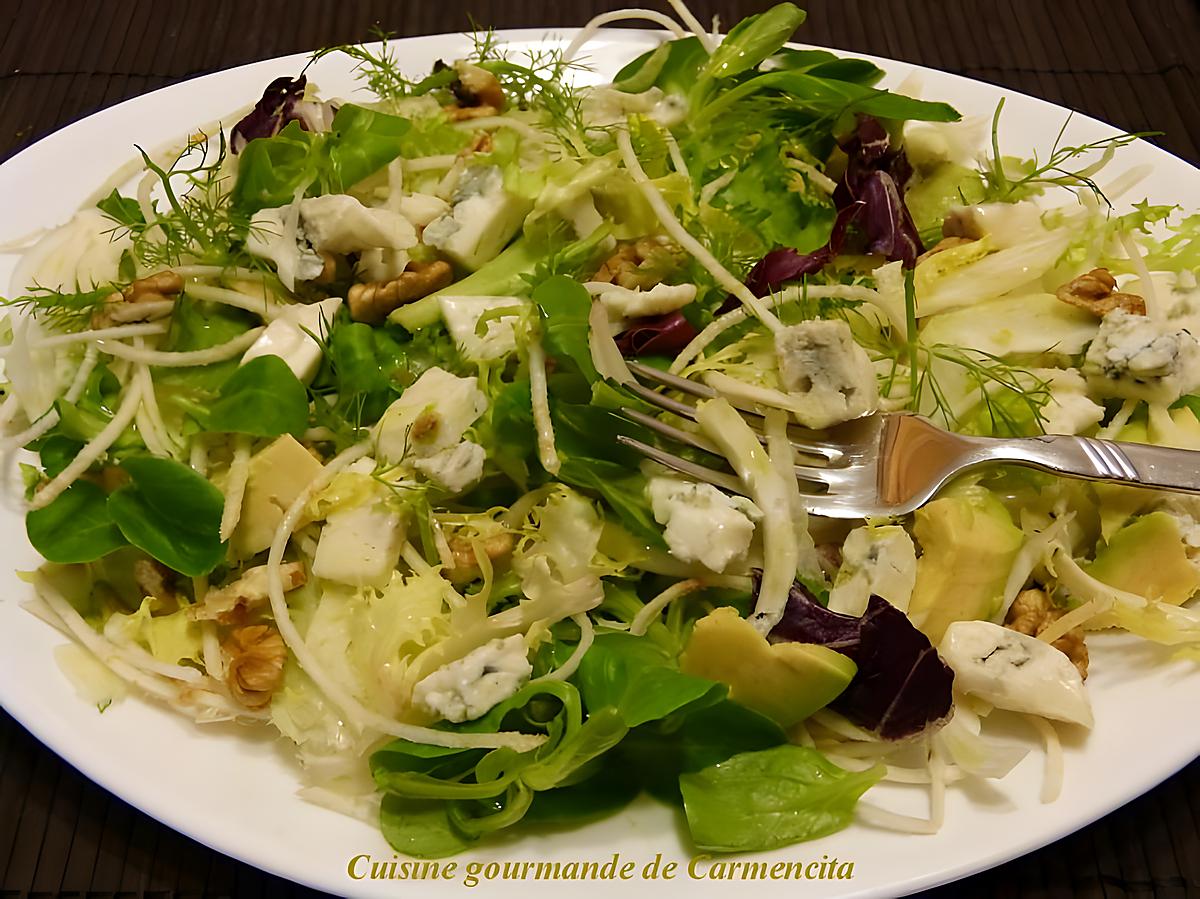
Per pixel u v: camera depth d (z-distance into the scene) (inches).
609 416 11.0
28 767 10.6
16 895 9.9
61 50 18.8
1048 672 10.0
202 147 14.6
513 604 11.0
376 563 10.6
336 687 10.1
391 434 11.1
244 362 11.4
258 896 9.9
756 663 9.8
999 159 14.1
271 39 19.0
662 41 16.0
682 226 12.7
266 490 10.9
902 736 9.9
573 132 13.6
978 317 12.3
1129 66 18.7
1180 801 10.4
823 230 13.6
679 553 10.5
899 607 10.5
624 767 9.8
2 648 10.3
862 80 15.5
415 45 15.8
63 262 12.7
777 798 9.5
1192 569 10.8
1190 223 13.5
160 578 11.1
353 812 9.5
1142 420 11.8
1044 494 11.1
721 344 12.1
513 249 12.8
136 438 11.5
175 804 9.4
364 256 12.4
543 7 19.5
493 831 9.4
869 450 11.1
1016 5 19.8
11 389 12.1
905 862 9.1
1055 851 10.1
